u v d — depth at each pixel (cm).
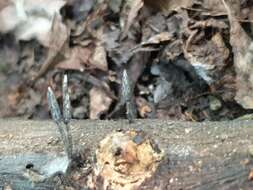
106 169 22
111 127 26
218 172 23
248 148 23
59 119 24
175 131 25
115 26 41
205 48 36
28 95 40
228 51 35
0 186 25
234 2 36
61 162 24
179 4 38
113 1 41
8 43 43
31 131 27
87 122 27
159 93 37
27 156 25
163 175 23
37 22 42
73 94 39
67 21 42
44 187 24
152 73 38
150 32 39
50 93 23
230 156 23
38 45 42
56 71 40
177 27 38
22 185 24
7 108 40
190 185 23
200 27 37
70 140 24
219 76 35
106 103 38
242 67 34
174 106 36
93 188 23
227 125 25
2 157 25
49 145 25
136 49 38
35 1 42
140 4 40
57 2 42
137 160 22
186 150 23
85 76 39
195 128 25
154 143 23
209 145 24
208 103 36
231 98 35
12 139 26
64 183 23
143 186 22
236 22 35
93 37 40
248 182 22
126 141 22
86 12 42
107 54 39
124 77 25
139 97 37
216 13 37
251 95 33
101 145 23
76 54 40
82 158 23
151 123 26
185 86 36
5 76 42
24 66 42
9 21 43
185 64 36
